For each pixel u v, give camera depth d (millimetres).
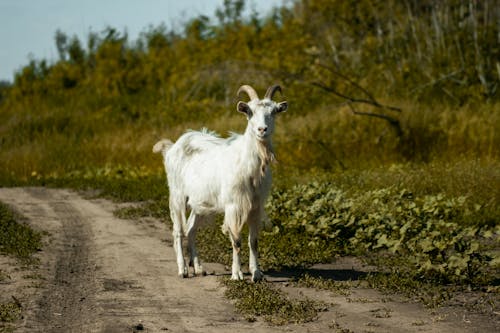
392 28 26781
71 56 50406
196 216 9273
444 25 26547
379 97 22250
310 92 23625
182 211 9484
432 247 8656
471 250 8352
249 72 22562
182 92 32219
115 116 33125
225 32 36062
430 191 13789
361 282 8445
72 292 8258
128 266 9719
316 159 19984
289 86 23672
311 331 6457
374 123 20344
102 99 39531
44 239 12016
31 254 10555
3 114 42812
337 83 23047
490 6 26438
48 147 26719
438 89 23391
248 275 8992
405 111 20172
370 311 7133
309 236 11125
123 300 7832
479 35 24312
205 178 8812
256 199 8414
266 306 7266
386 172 15758
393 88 23516
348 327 6562
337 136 20359
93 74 45625
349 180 15523
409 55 25828
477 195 12852
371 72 24297
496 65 23500
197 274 9125
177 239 9438
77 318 7148
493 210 12062
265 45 30266
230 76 23594
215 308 7422
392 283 8188
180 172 9445
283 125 21078
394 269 9172
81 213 15234
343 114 21125
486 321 6672
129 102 37000
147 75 41000
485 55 24109
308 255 10031
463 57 24484
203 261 10031
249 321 6871
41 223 13875
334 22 28672
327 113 21562
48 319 7109
